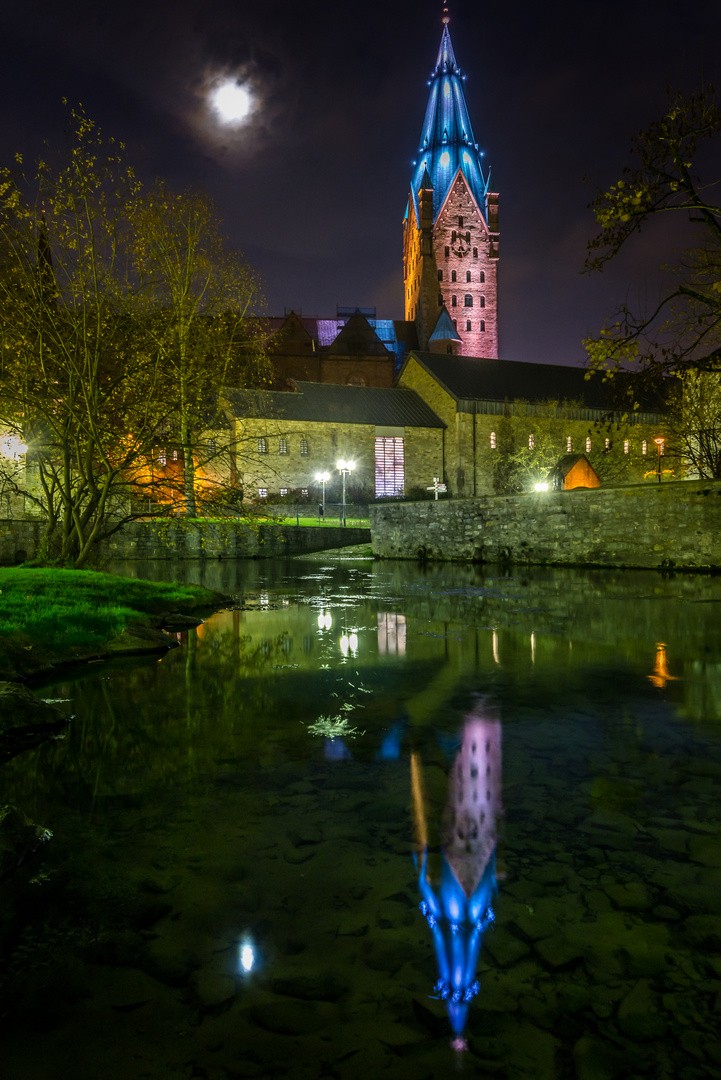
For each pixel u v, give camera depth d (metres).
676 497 18.50
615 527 20.23
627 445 57.72
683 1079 1.54
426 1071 1.58
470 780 3.51
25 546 25.31
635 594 13.58
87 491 14.26
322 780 3.53
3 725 4.31
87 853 2.72
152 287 13.75
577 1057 1.62
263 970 1.97
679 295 12.16
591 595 13.55
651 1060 1.62
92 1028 1.75
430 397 66.81
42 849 2.76
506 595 14.03
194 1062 1.63
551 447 63.56
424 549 28.20
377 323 95.38
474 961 2.00
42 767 3.77
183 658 7.19
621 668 6.50
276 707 5.07
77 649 7.04
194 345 16.34
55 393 13.83
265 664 6.81
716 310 12.36
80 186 12.20
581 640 8.22
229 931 2.17
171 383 15.16
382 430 61.09
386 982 1.92
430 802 3.22
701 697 5.31
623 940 2.10
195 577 21.00
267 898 2.36
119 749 4.08
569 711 4.90
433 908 2.29
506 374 70.00
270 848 2.75
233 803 3.23
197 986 1.91
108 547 31.03
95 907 2.32
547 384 70.38
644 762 3.77
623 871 2.53
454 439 63.22
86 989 1.90
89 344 13.61
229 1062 1.63
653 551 19.19
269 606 12.44
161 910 2.30
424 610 11.60
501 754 3.93
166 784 3.50
